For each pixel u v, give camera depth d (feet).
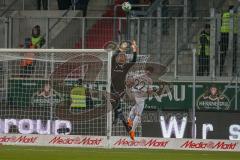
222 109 239.50
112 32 283.59
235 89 245.65
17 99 233.96
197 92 250.78
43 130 231.30
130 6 266.98
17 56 233.14
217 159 184.03
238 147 217.56
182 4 298.56
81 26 281.33
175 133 224.12
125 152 201.87
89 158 178.40
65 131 230.68
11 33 280.72
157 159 179.01
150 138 220.23
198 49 267.59
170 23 276.62
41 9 329.11
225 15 263.90
